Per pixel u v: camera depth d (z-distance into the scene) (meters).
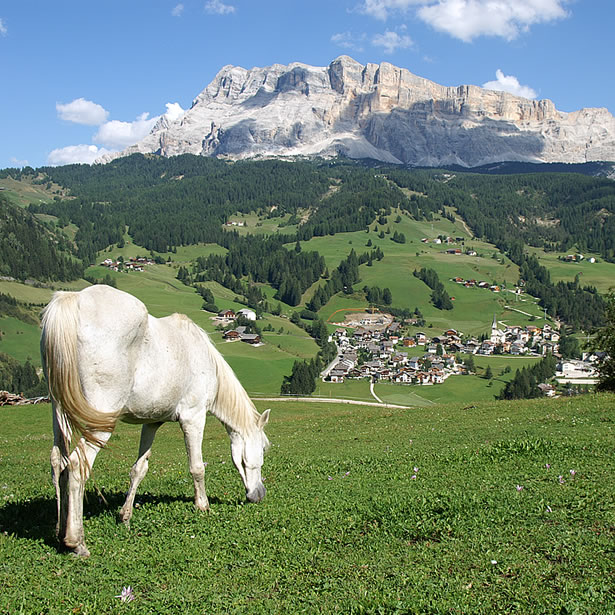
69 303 7.34
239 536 8.26
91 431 7.23
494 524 8.34
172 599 6.35
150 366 8.27
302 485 11.69
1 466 17.95
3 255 180.75
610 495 9.26
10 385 102.31
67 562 7.18
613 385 31.05
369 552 7.62
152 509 9.50
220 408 10.17
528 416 22.75
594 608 5.88
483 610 5.99
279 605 6.24
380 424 26.23
